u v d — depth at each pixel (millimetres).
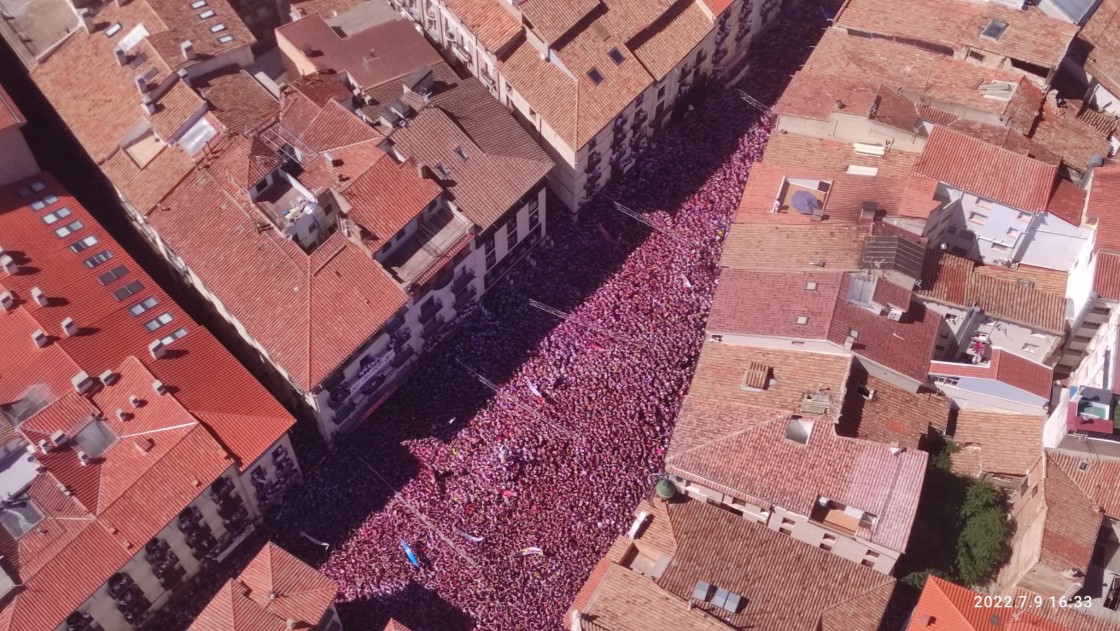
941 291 106312
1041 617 93438
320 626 92250
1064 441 97875
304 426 110188
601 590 89500
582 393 109500
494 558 100438
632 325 114312
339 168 108750
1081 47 121938
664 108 129875
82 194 124812
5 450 95500
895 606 100438
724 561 92875
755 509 98312
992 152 109750
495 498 103500
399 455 106875
